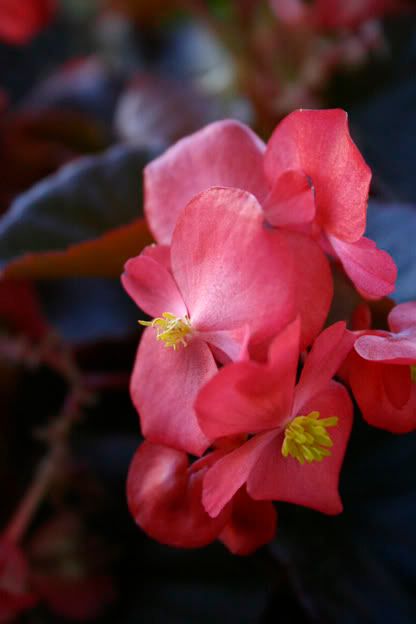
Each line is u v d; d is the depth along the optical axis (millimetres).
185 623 240
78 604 245
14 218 244
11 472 263
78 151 335
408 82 308
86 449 259
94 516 253
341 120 180
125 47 427
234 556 245
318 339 176
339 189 184
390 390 183
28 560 247
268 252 175
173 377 187
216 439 182
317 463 186
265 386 172
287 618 242
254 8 327
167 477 190
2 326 272
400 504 235
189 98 334
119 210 249
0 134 323
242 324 178
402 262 223
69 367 254
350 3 304
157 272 187
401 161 289
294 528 234
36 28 346
